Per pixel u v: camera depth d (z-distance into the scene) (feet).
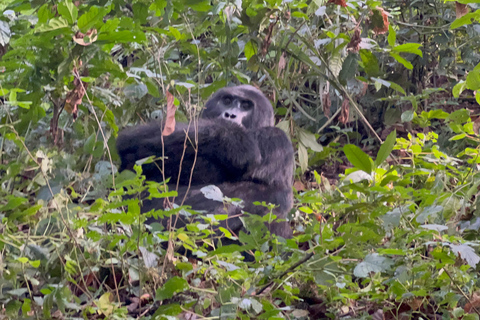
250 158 22.61
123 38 16.76
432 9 38.81
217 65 29.68
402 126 38.32
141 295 16.46
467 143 32.17
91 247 16.65
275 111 30.91
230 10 24.52
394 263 16.19
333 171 36.22
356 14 24.50
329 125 40.57
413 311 16.81
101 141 21.25
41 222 16.70
